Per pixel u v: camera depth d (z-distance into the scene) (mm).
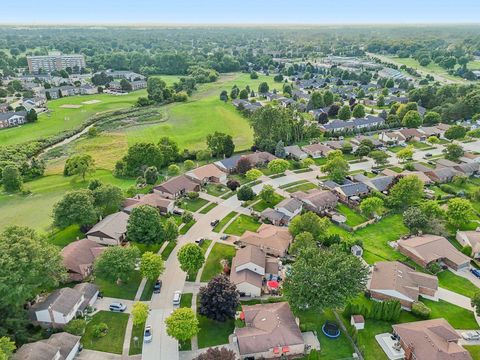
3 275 67125
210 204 120500
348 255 79688
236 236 103250
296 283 73188
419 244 94062
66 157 162375
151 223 93562
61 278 78688
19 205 119500
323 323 74500
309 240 90625
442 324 70625
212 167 138875
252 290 81250
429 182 134125
